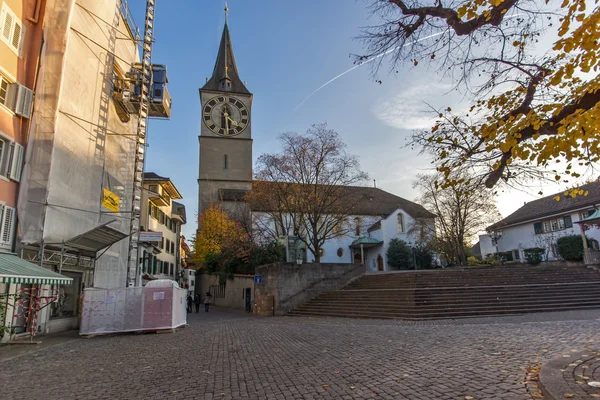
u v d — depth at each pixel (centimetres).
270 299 2516
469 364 663
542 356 687
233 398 547
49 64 1448
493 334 1017
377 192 5775
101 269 1988
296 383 609
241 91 5722
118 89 2094
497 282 2281
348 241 4853
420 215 4609
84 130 1706
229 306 3881
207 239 4422
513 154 524
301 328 1489
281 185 3044
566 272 2503
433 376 598
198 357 893
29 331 1377
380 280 2562
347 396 527
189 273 6881
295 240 2911
